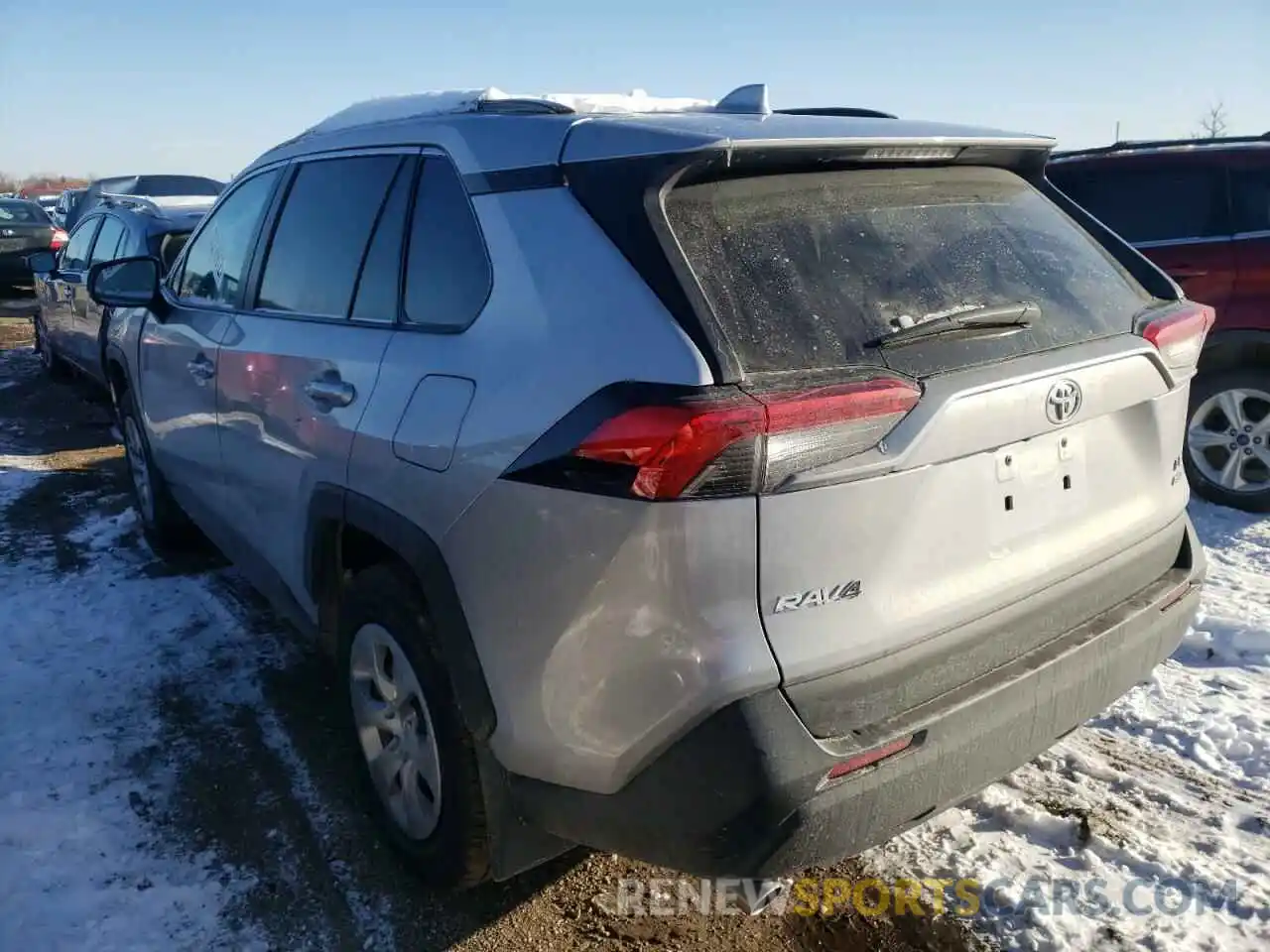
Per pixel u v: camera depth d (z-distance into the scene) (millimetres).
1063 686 2430
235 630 4414
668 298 2088
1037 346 2420
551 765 2256
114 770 3387
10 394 9664
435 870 2709
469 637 2385
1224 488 5707
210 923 2707
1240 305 5574
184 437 4273
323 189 3344
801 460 1977
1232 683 3799
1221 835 2957
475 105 2834
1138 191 5891
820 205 2369
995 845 2957
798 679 2014
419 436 2504
